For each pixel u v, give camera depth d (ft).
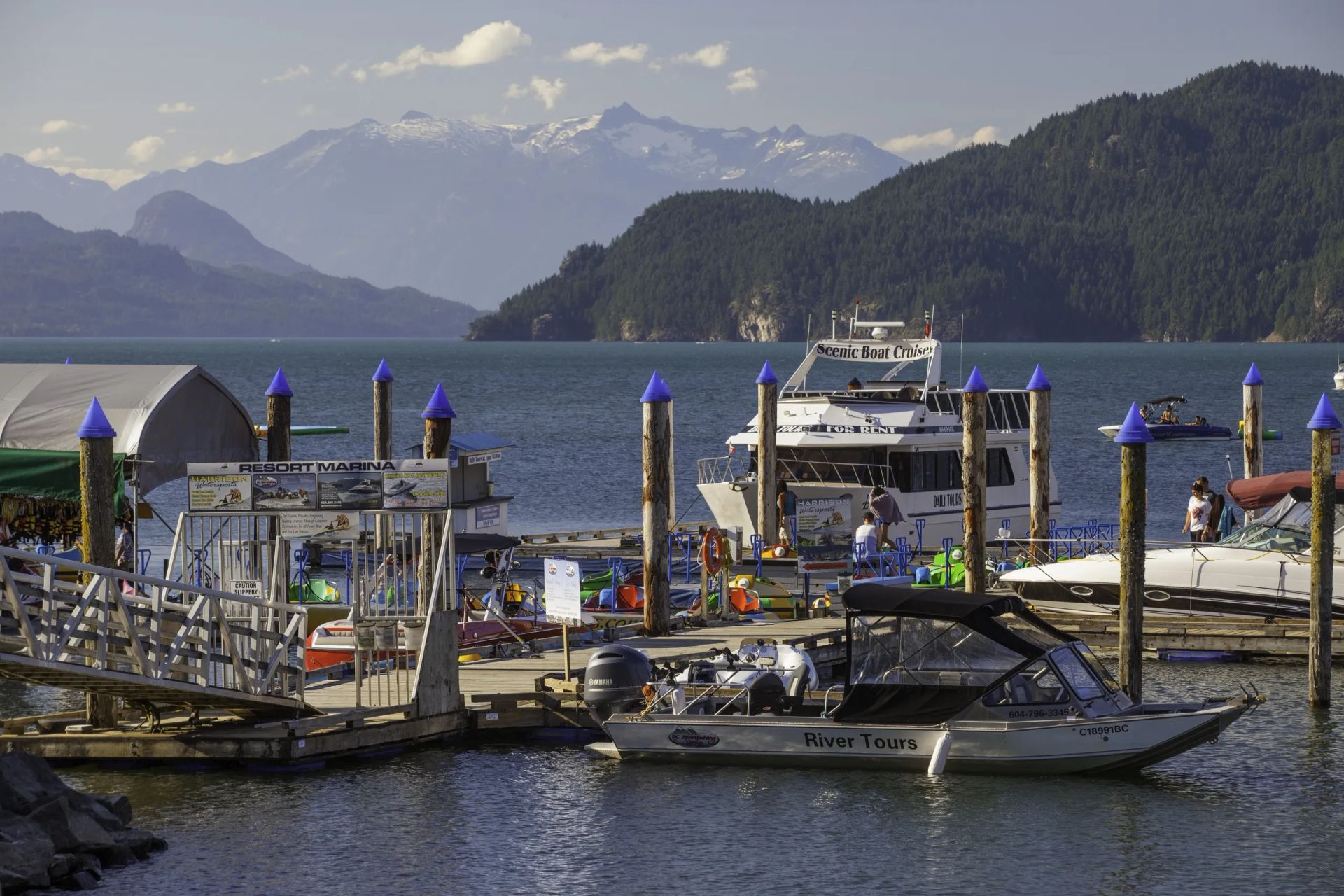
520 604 125.39
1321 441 104.68
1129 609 100.89
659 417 120.16
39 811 73.05
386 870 74.74
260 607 93.20
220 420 143.95
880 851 77.51
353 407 534.37
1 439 130.41
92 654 84.74
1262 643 121.19
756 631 123.03
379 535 114.21
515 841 78.84
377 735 92.68
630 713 94.58
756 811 83.82
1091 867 75.36
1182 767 91.81
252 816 82.23
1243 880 73.77
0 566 80.74
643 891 72.38
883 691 90.53
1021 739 88.02
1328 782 88.69
